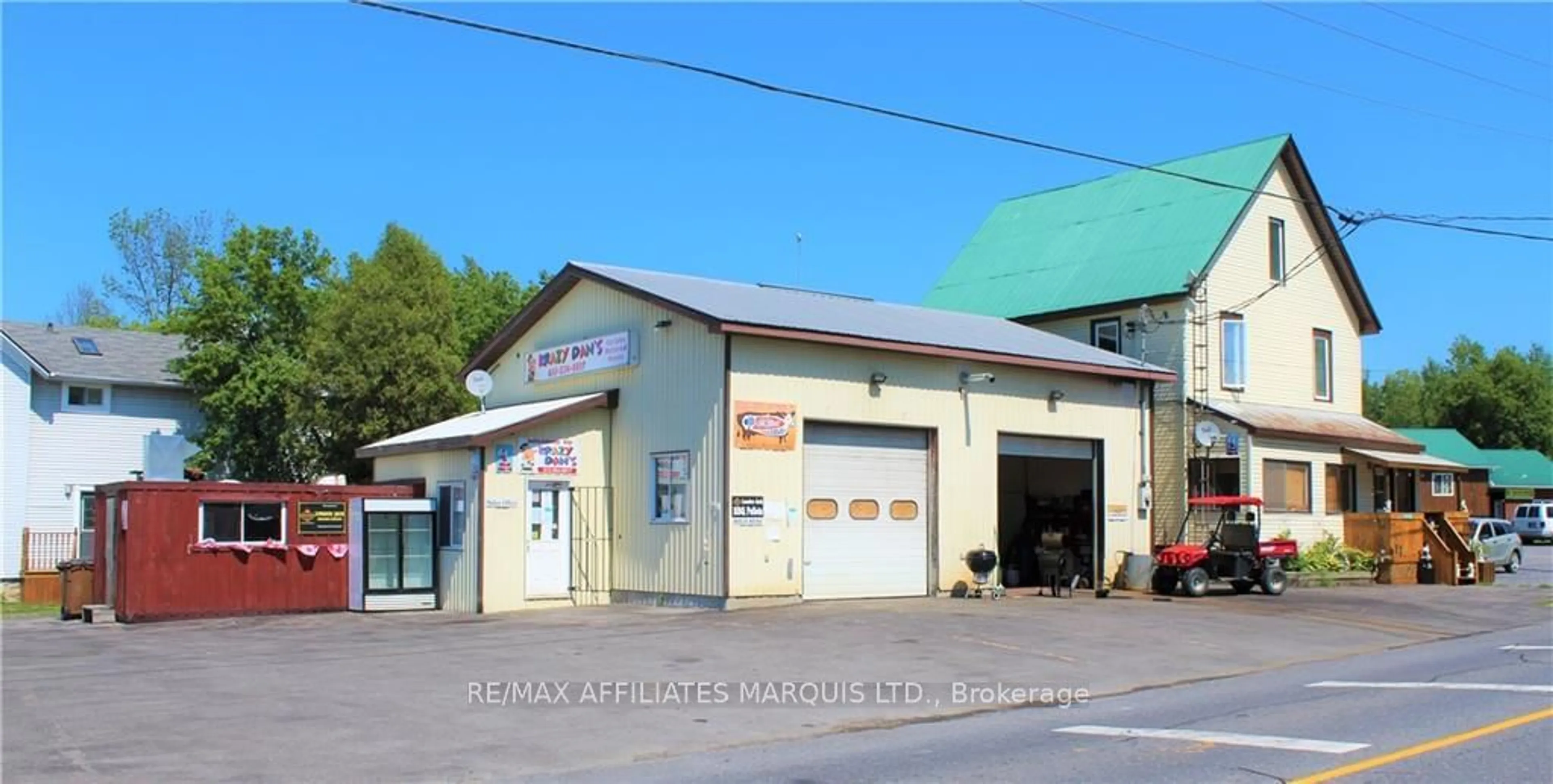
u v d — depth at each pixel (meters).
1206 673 15.31
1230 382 32.91
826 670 14.81
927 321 27.48
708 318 21.44
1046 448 26.61
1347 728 10.83
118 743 10.65
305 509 23.45
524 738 10.99
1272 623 20.61
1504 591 29.55
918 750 10.30
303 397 35.16
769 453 21.84
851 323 24.09
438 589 24.19
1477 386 80.75
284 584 23.11
